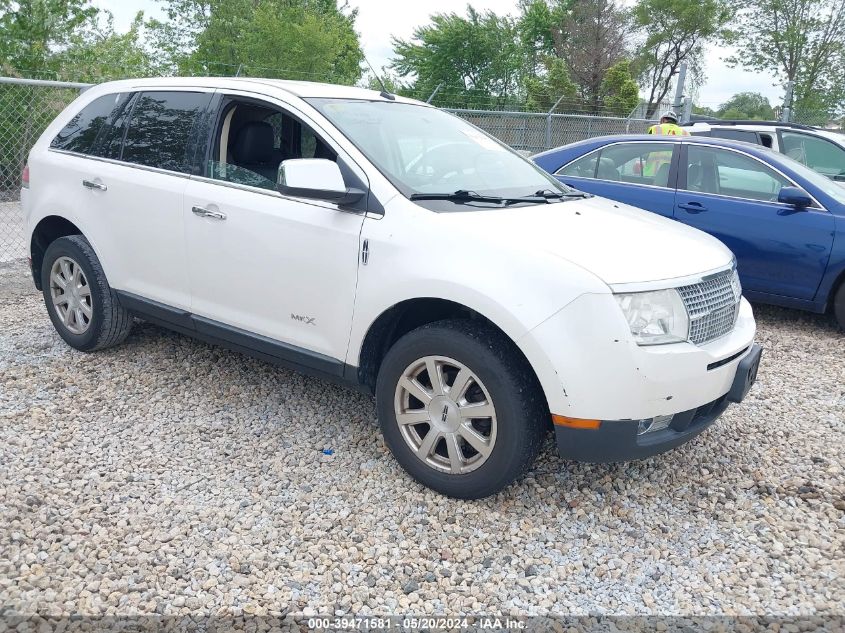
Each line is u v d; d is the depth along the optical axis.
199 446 3.88
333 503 3.40
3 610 2.60
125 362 4.95
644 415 3.04
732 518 3.44
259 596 2.76
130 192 4.46
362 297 3.48
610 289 2.96
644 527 3.34
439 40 49.00
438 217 3.36
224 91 4.24
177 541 3.05
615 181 7.33
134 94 4.74
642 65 56.88
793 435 4.35
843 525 3.39
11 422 4.02
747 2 39.59
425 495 3.47
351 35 40.00
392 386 3.48
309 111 3.88
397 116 4.23
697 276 3.26
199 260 4.17
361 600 2.77
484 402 3.22
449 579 2.91
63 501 3.29
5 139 8.95
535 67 54.19
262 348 4.01
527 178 4.27
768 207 6.52
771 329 6.67
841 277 6.33
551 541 3.19
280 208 3.80
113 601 2.69
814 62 38.88
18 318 5.89
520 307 3.02
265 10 28.20
